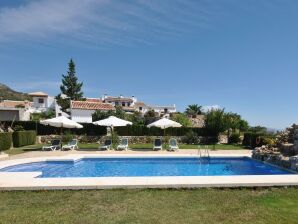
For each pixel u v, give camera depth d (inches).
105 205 313.4
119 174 637.3
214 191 374.3
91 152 872.9
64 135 1179.9
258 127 1536.7
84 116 1760.6
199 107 3462.1
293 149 660.7
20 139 1022.4
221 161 792.9
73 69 2883.9
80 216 279.1
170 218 273.6
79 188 377.1
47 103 3218.5
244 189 384.8
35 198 342.0
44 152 865.5
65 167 708.0
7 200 334.3
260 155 725.3
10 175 451.8
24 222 262.8
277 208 304.3
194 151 908.6
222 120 1261.1
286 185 393.7
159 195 353.7
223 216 279.3
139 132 1286.9
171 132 1305.4
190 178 421.4
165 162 790.5
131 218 273.4
